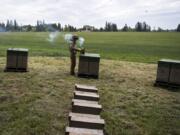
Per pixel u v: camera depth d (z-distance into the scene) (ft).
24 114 25.31
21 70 42.98
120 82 41.24
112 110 28.25
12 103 27.86
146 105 30.53
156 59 77.66
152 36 274.16
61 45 124.06
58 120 24.82
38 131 22.41
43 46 113.39
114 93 34.37
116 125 24.70
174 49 124.57
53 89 33.94
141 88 38.24
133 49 118.52
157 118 26.86
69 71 47.16
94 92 32.99
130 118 26.50
